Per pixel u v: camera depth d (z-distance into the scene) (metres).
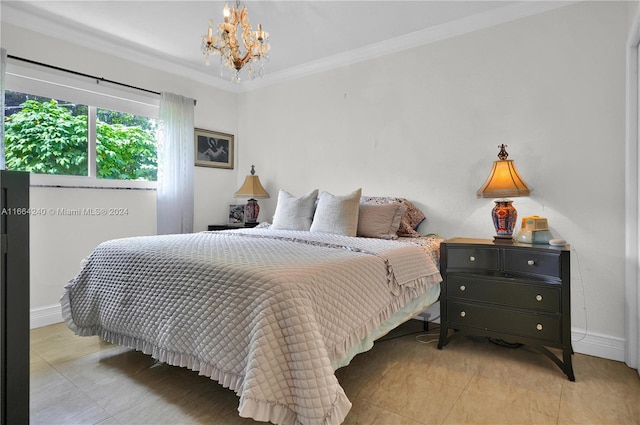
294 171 3.80
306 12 2.62
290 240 2.32
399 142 3.10
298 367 1.24
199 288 1.54
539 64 2.46
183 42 3.12
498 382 1.87
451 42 2.83
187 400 1.66
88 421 1.50
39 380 1.85
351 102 3.38
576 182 2.34
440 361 2.13
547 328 1.99
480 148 2.70
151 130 3.55
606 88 2.24
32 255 2.74
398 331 2.68
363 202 2.97
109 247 2.06
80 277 2.09
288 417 1.26
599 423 1.52
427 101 2.95
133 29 2.89
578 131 2.33
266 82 4.00
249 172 4.20
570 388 1.81
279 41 3.10
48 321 2.79
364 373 1.96
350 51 3.30
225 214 4.15
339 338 1.46
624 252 2.19
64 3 2.50
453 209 2.83
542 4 2.44
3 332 1.10
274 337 1.28
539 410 1.61
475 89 2.72
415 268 2.12
